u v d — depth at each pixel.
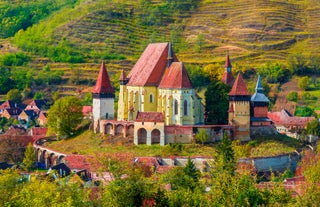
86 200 159.62
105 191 155.12
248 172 195.50
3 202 159.50
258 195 153.88
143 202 153.50
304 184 179.12
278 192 157.75
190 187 185.62
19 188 169.62
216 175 175.25
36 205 151.62
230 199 154.00
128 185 152.12
